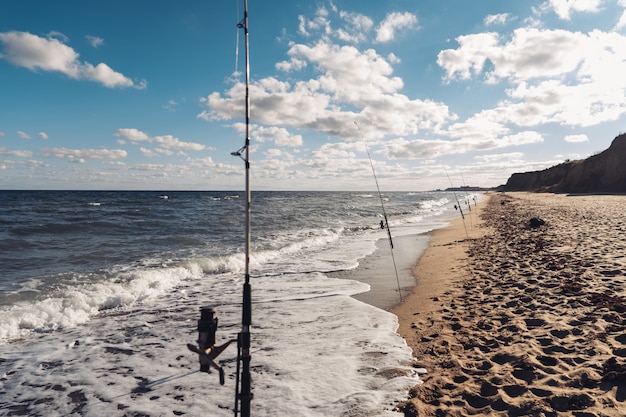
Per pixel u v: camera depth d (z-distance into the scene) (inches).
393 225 993.5
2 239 618.8
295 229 849.5
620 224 548.1
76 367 194.5
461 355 180.7
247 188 107.3
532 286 276.7
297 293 328.8
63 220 936.3
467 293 288.7
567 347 171.3
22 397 165.6
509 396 139.3
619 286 247.1
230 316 267.6
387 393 152.4
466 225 901.8
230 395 162.4
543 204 1262.3
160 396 163.6
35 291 320.8
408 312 263.6
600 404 126.0
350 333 225.5
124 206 1588.3
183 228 829.2
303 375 172.7
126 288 334.6
